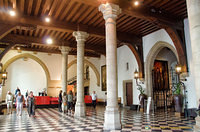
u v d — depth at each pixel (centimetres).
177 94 952
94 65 1948
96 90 1972
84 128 644
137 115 979
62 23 959
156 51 1204
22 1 743
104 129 620
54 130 617
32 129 638
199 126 366
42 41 1245
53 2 766
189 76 941
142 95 1191
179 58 964
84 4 786
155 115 973
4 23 836
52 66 1812
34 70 1986
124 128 632
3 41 1129
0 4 750
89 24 1023
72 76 2547
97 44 1502
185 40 970
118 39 1162
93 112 1140
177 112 947
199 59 380
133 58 1384
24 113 1127
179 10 888
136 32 1208
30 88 1948
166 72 1452
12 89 1870
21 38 1186
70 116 966
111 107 635
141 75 1241
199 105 377
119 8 702
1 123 769
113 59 665
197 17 391
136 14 808
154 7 859
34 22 889
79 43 996
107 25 686
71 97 1174
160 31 1140
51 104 1562
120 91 1526
